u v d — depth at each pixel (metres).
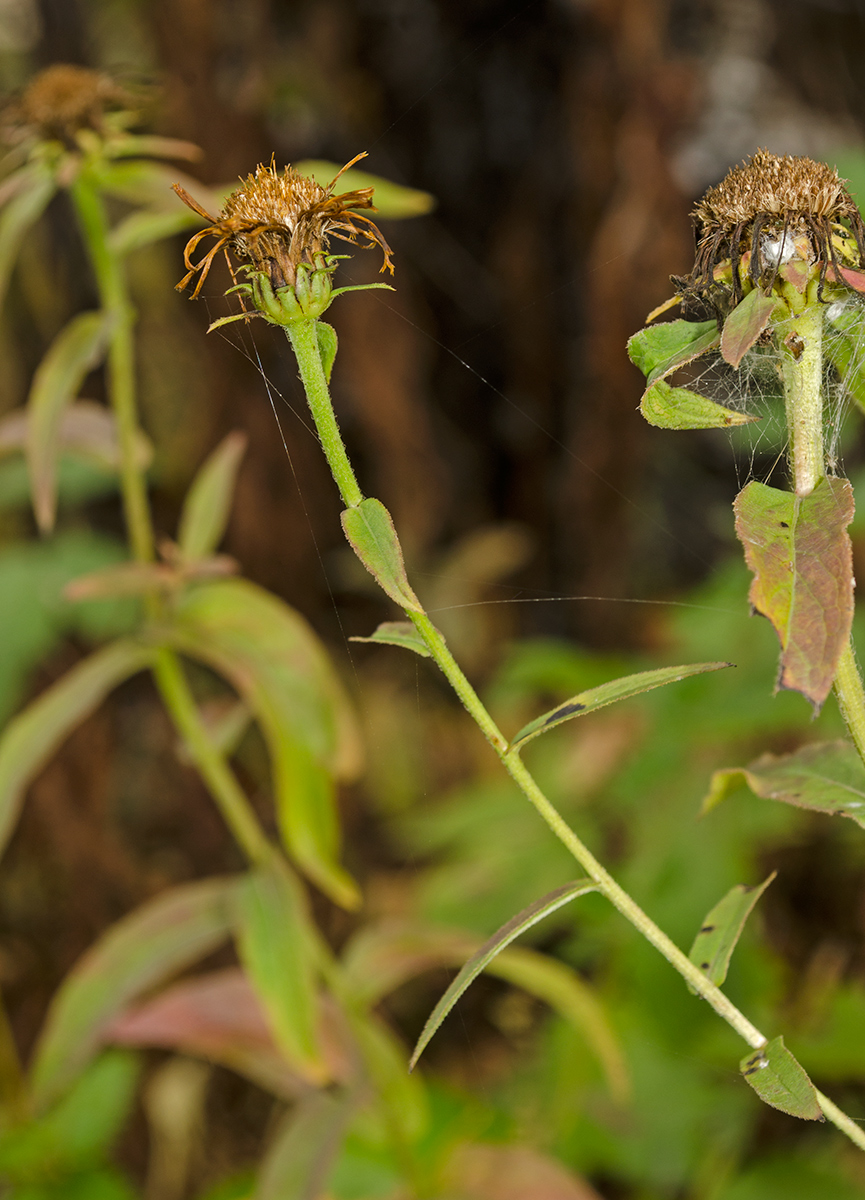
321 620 1.61
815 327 0.64
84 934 1.45
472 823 1.27
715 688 1.11
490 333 1.68
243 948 0.82
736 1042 1.01
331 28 1.59
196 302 1.46
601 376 1.46
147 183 0.79
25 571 1.45
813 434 0.64
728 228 0.64
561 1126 1.07
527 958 0.86
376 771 1.59
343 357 1.58
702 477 1.61
